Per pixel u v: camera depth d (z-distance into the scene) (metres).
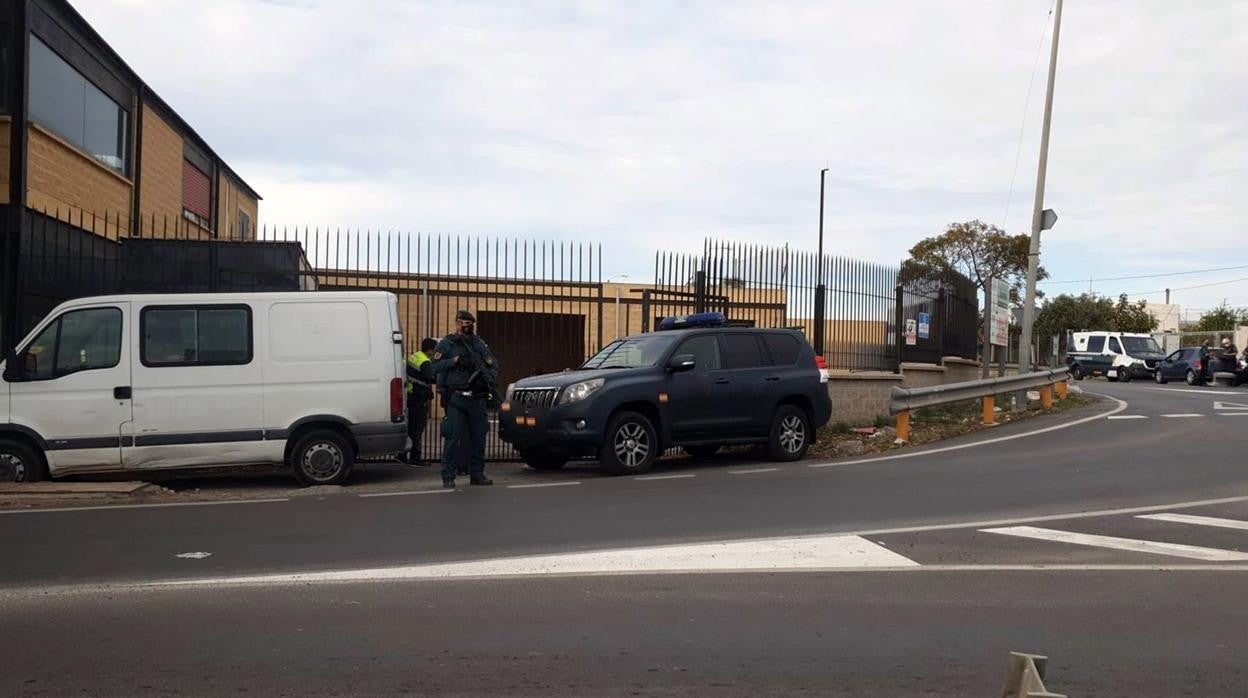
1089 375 44.81
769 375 14.43
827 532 8.82
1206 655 5.50
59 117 16.39
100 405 11.70
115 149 18.97
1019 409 20.55
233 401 12.02
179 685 4.97
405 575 7.16
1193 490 11.27
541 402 13.17
